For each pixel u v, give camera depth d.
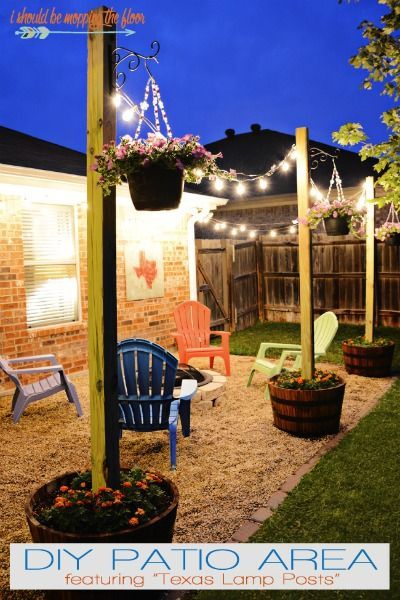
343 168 15.20
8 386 6.44
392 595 2.61
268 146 17.48
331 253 11.79
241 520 3.33
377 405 5.77
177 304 9.26
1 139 8.89
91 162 2.62
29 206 6.83
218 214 15.41
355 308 11.60
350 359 7.21
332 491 3.67
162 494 2.79
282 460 4.30
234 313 11.01
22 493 3.80
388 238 8.36
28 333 6.65
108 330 2.65
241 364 8.16
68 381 5.56
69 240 7.39
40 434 5.02
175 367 4.30
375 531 3.13
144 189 2.74
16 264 6.48
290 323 12.09
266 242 12.38
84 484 2.81
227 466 4.20
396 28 2.95
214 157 2.88
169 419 4.25
